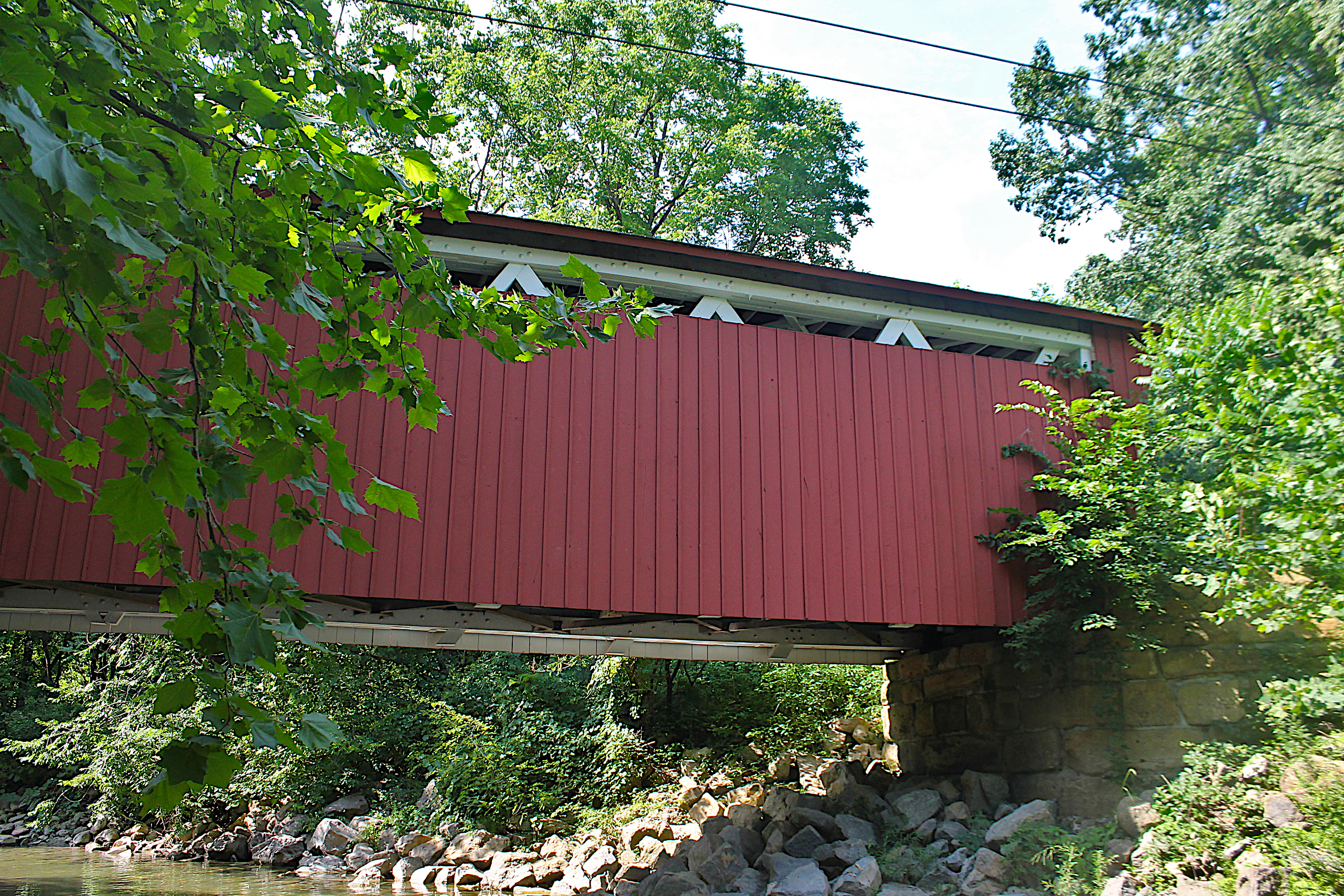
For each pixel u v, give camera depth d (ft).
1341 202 41.14
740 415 25.72
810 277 27.66
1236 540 16.94
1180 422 22.35
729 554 24.61
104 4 6.91
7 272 6.07
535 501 23.34
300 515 7.11
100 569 20.15
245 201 7.28
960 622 26.45
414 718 41.14
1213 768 19.97
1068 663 25.36
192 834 38.45
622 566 23.61
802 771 36.40
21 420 20.39
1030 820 22.34
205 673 5.77
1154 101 60.29
